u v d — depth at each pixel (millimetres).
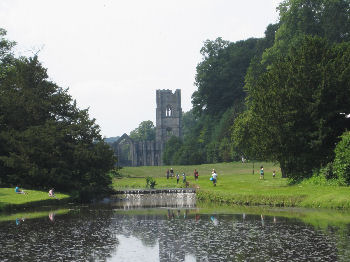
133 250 20594
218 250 20078
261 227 26078
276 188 45094
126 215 34969
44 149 51344
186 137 171625
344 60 45656
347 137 40062
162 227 27672
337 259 17625
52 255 19469
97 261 18469
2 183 51969
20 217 32875
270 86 48688
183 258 18859
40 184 51562
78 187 51812
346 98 44406
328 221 27062
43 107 56906
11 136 52906
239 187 50406
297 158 45969
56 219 32000
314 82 45000
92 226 28328
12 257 19031
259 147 49000
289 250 19484
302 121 45156
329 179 42125
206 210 37344
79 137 57844
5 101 54531
